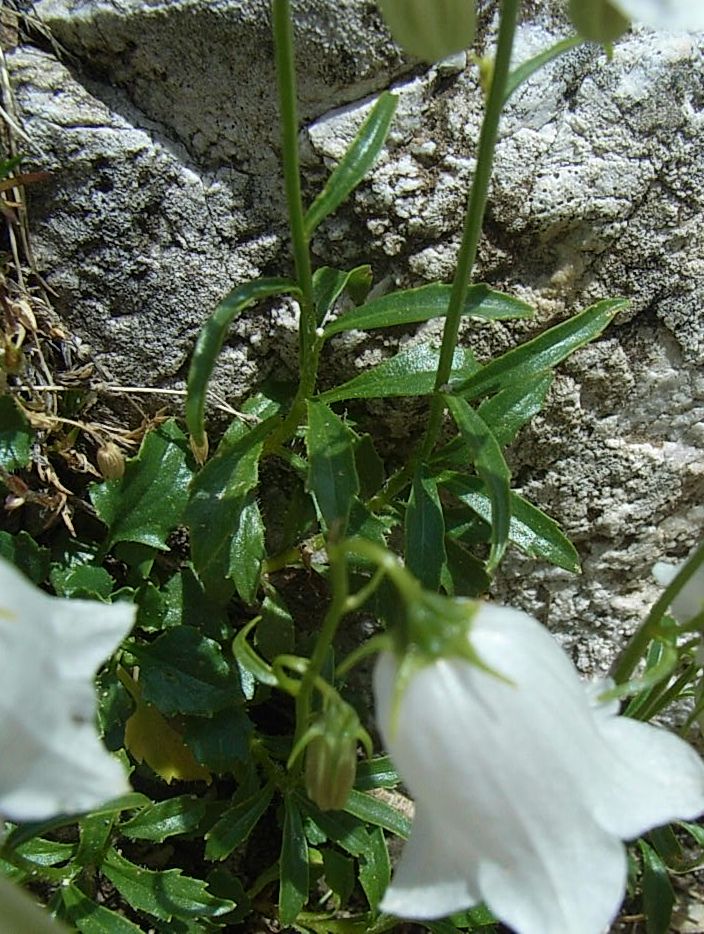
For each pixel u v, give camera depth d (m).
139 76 0.09
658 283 0.10
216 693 0.09
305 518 0.10
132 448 0.10
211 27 0.09
